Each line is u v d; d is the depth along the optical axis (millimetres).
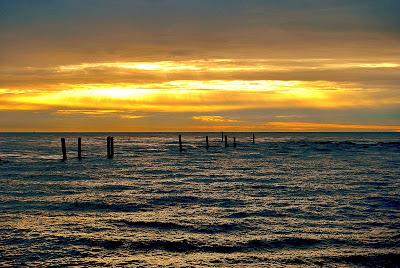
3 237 12609
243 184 24078
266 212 16234
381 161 40906
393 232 13227
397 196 19703
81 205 17609
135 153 52750
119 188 22531
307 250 11531
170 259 10828
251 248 11727
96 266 10352
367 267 10305
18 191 21328
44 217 15328
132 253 11320
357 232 13266
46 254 11188
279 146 74188
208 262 10594
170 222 14531
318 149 64375
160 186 23297
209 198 19359
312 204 17812
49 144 81500
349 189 22031
